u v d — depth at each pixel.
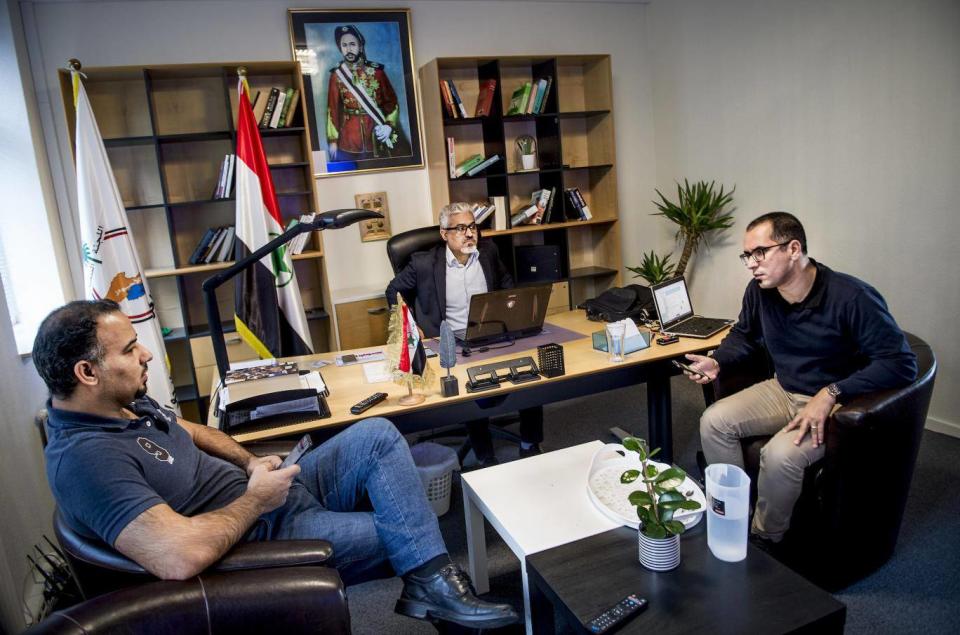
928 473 2.59
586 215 4.25
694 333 2.58
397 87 3.92
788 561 2.01
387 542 1.64
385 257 4.08
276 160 3.74
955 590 1.89
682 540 1.51
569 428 3.33
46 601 2.09
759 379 2.46
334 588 1.28
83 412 1.39
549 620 1.55
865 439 1.75
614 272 4.34
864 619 1.80
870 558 1.94
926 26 2.74
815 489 1.87
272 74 3.64
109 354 1.38
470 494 1.86
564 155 4.43
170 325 3.72
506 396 2.19
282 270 3.39
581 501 1.72
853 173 3.17
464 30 4.03
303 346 3.43
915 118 2.84
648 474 1.40
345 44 3.77
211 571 1.29
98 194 2.97
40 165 3.18
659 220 4.66
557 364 2.21
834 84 3.20
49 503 2.42
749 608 1.27
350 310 3.68
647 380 2.44
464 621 1.55
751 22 3.62
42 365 1.35
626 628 1.22
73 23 3.29
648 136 4.59
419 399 2.06
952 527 2.21
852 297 1.96
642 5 4.42
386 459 1.69
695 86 4.12
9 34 3.02
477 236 3.11
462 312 3.18
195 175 3.62
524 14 4.14
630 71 4.47
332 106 3.80
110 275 2.99
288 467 1.49
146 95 3.44
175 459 1.52
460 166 3.95
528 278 4.14
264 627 1.24
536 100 4.05
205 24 3.52
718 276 4.18
